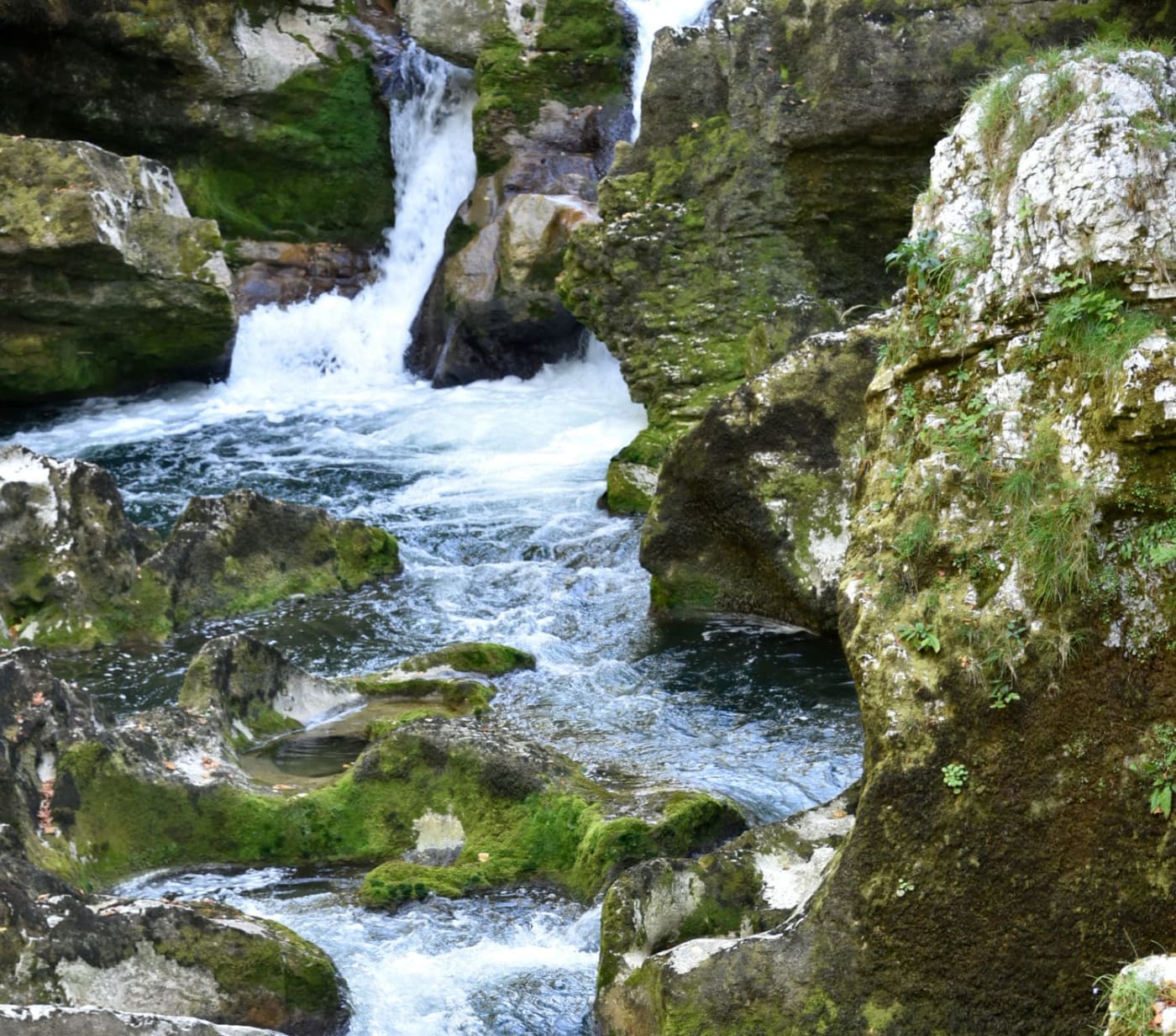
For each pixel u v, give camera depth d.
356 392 18.08
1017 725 4.63
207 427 16.41
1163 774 4.47
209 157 19.73
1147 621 4.53
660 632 9.80
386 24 20.52
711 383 12.84
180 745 7.03
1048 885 4.57
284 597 10.68
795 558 9.49
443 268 18.77
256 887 6.48
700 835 6.48
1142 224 4.65
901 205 12.52
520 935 6.00
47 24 17.91
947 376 5.09
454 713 8.50
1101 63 4.88
